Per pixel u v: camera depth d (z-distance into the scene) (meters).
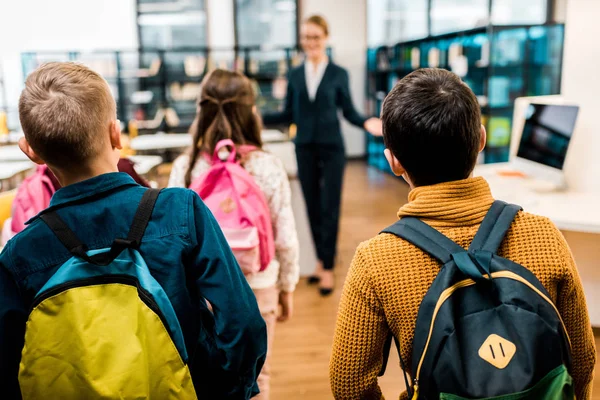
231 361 1.01
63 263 0.90
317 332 3.08
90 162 0.94
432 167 0.94
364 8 9.48
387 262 0.91
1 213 2.23
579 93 2.92
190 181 1.69
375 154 9.07
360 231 5.20
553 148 2.81
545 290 0.85
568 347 0.83
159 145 4.70
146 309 0.85
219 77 1.70
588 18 2.84
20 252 0.90
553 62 5.67
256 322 1.01
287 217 1.73
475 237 0.90
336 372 0.97
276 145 5.21
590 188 2.89
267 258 1.62
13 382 0.89
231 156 1.62
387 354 1.01
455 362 0.77
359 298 0.93
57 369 0.82
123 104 8.78
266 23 9.27
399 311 0.90
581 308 0.94
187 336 0.96
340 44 9.52
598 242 2.86
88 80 0.93
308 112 3.57
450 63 6.44
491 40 5.50
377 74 8.91
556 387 0.76
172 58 8.95
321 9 9.36
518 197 2.70
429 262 0.90
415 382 0.84
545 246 0.90
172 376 0.86
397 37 8.58
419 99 0.92
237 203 1.57
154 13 8.94
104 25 8.84
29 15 8.64
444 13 7.38
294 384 2.53
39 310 0.83
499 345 0.78
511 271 0.84
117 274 0.86
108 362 0.82
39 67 0.95
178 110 8.80
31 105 0.90
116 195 0.95
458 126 0.90
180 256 0.94
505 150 5.70
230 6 9.09
